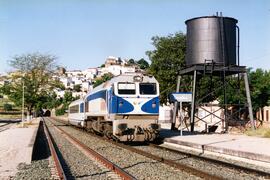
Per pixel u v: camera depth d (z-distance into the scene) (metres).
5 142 23.23
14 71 54.41
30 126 46.88
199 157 15.78
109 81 23.66
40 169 13.27
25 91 54.12
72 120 47.28
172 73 44.34
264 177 11.79
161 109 57.62
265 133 24.20
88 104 32.06
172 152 18.31
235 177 11.81
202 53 26.95
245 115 39.72
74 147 21.62
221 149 17.25
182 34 46.38
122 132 21.72
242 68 27.28
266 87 42.75
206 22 27.03
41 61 54.34
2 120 82.50
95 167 13.80
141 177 11.62
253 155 15.05
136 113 21.92
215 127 29.97
